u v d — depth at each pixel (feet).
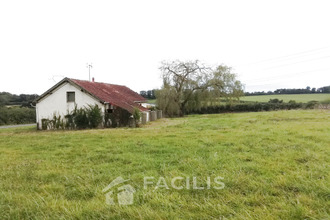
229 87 124.98
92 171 18.81
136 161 21.99
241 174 16.39
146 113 83.46
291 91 227.61
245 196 12.78
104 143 33.09
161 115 112.16
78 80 73.97
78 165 21.04
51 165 21.34
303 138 31.65
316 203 11.31
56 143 34.73
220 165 19.21
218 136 35.88
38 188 15.11
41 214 11.16
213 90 121.80
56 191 14.65
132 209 11.27
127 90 113.29
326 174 15.48
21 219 10.99
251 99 179.73
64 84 68.95
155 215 10.56
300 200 11.72
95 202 12.37
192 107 127.44
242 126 51.37
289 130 40.16
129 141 34.22
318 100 137.08
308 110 109.09
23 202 12.69
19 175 18.02
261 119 70.33
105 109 69.67
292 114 86.84
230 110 144.77
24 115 123.95
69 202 12.57
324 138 30.48
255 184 14.42
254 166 18.48
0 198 13.39
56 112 69.51
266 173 16.67
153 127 63.00
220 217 10.29
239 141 30.55
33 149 30.73
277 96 202.49
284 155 22.15
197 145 29.01
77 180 16.46
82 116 68.23
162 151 26.48
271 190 13.30
